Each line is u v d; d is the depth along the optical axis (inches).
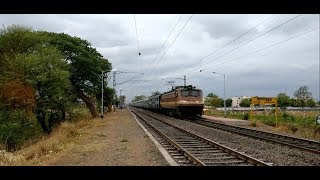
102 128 1173.7
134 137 849.5
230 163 466.3
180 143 695.7
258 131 937.5
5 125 1328.7
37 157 617.3
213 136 841.5
